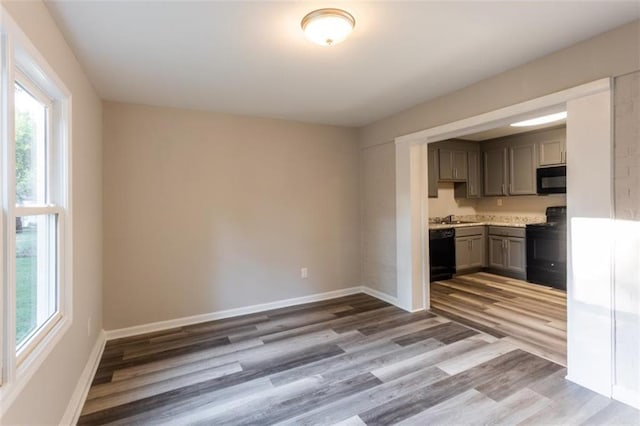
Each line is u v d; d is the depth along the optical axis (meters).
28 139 1.57
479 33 2.04
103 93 2.93
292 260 4.07
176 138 3.41
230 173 3.68
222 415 1.96
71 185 1.93
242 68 2.51
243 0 1.68
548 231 4.61
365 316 3.61
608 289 2.04
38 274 1.65
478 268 5.48
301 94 3.11
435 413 1.94
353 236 4.51
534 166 4.91
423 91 3.06
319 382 2.30
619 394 2.00
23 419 1.27
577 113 2.16
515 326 3.24
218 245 3.62
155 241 3.31
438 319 3.47
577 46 2.17
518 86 2.53
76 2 1.64
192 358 2.68
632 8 1.79
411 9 1.78
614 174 2.00
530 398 2.06
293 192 4.07
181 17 1.82
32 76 1.56
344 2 1.72
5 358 1.16
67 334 1.85
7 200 1.17
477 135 5.21
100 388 2.25
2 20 1.12
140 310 3.25
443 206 5.82
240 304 3.75
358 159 4.53
